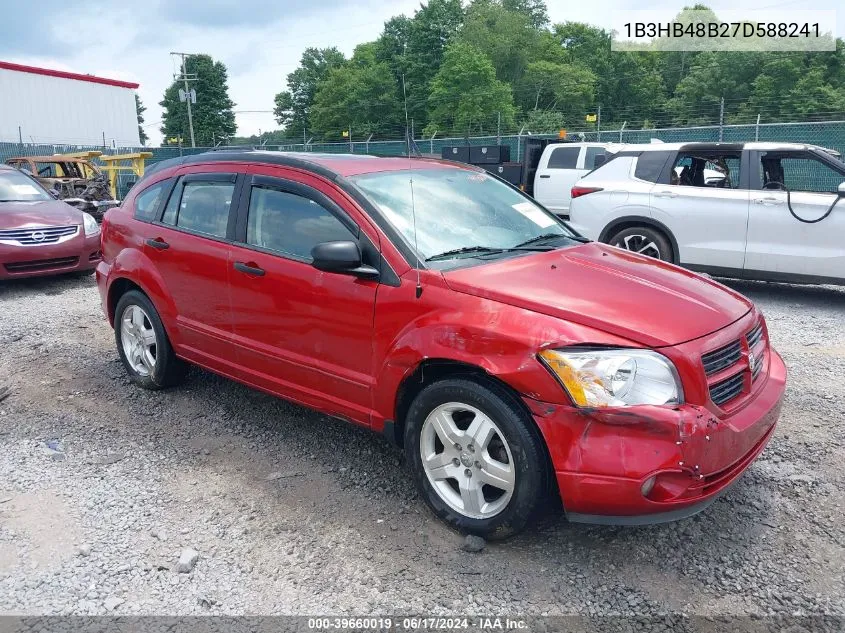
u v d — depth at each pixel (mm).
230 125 87000
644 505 2805
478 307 3162
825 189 7770
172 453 4176
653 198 8500
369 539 3281
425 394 3283
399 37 46875
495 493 3344
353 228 3686
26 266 8766
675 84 77500
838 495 3627
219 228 4379
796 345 6270
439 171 4445
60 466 4020
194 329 4539
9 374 5578
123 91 41125
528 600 2855
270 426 4551
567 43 81562
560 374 2867
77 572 3041
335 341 3691
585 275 3500
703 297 3439
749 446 3096
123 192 27188
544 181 15688
